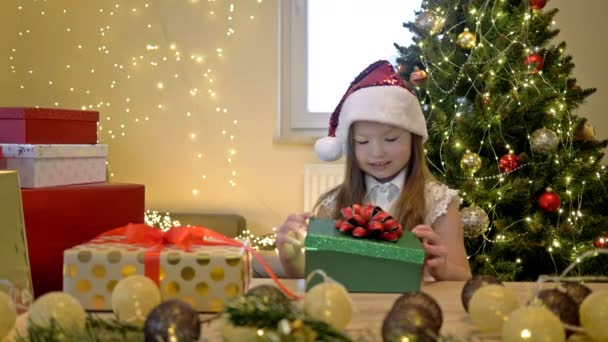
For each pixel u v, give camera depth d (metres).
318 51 3.25
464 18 2.46
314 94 3.27
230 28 3.19
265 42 3.19
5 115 1.05
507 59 2.32
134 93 3.22
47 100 3.23
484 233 2.27
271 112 3.20
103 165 1.18
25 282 0.78
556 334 0.56
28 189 0.97
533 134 2.27
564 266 2.25
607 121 3.14
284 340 0.50
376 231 0.89
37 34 3.23
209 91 3.21
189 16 3.19
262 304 0.55
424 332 0.55
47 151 1.03
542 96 2.28
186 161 3.23
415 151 1.46
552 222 2.33
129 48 3.21
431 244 1.11
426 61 2.40
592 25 3.13
